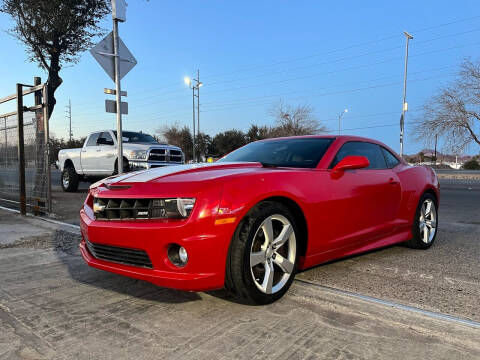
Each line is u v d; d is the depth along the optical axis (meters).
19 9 9.58
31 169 7.30
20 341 2.28
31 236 5.33
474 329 2.38
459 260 4.05
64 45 10.55
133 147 10.56
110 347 2.20
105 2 10.52
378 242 3.88
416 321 2.49
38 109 6.93
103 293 3.07
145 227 2.53
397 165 4.38
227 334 2.32
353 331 2.35
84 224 2.98
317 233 3.09
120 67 6.45
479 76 25.50
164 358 2.07
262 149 4.05
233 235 2.56
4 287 3.24
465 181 22.53
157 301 2.88
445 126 26.72
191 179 2.65
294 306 2.73
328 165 3.42
